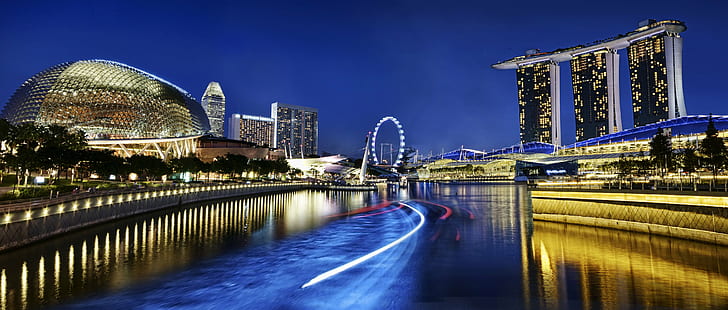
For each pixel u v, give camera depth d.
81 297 15.93
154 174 75.12
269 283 17.52
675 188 25.47
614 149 170.88
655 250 20.77
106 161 62.53
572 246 22.80
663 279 16.47
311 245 26.00
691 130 168.00
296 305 14.81
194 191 57.94
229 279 18.20
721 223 20.34
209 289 16.78
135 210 41.09
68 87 105.81
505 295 15.37
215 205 56.56
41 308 14.77
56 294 16.28
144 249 24.83
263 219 40.25
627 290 15.41
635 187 28.89
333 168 189.50
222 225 35.66
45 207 26.45
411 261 21.08
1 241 22.53
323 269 19.78
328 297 15.62
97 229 31.98
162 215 42.75
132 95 112.94
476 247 24.20
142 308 14.70
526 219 37.38
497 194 83.62
